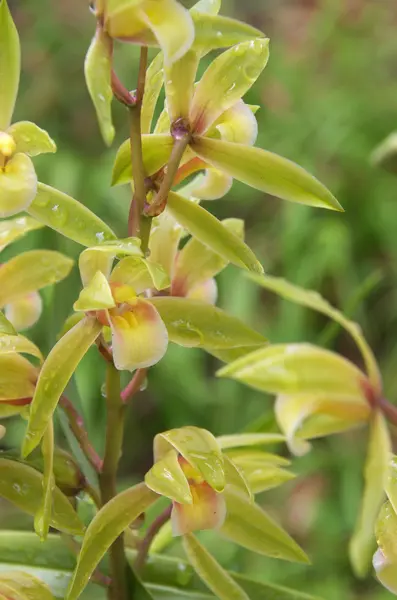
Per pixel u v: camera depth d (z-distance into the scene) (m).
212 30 0.40
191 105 0.41
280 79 1.21
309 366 0.47
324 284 1.15
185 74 0.41
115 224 1.08
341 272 1.07
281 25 1.34
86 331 0.42
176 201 0.42
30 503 0.43
